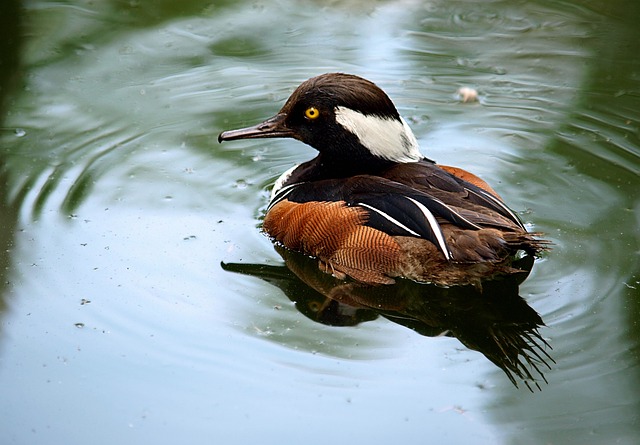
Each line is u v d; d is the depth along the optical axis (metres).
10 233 11.66
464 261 10.25
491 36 17.23
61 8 17.92
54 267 11.05
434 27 17.64
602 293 10.39
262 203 12.59
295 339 9.88
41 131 14.14
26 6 17.89
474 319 10.39
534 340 9.75
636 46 16.62
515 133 14.20
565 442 8.30
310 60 16.45
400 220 10.55
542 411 8.73
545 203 12.28
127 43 16.89
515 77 15.86
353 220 10.75
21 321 10.09
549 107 14.92
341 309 10.55
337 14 18.14
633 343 9.56
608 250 11.15
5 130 14.09
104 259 11.24
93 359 9.53
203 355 9.59
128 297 10.55
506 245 10.07
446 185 10.88
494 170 13.18
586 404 8.79
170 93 15.43
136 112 14.82
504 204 11.34
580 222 11.78
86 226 11.90
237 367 9.40
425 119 14.66
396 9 18.30
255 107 15.05
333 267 11.09
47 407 8.87
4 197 12.41
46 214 12.10
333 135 11.65
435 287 10.74
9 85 15.35
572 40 16.94
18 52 16.33
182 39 17.14
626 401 8.79
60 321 10.11
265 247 11.62
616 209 12.05
